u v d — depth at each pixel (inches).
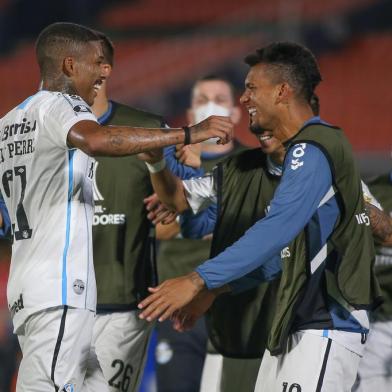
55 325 624.4
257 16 2851.9
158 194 759.7
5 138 650.2
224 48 2807.6
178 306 614.2
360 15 2913.4
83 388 668.7
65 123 607.8
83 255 636.7
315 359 632.4
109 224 789.2
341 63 2839.6
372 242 655.8
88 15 3036.4
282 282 656.4
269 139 714.8
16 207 645.3
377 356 857.5
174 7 3105.3
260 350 771.4
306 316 635.5
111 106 805.9
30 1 2910.9
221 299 779.4
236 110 988.6
